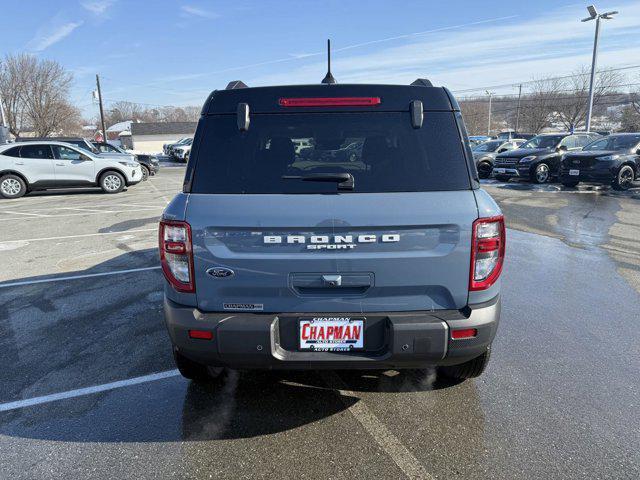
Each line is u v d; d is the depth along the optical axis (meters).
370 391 3.30
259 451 2.68
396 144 2.63
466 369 3.19
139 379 3.51
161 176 24.20
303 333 2.58
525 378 3.42
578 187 15.18
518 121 72.06
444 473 2.49
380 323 2.56
